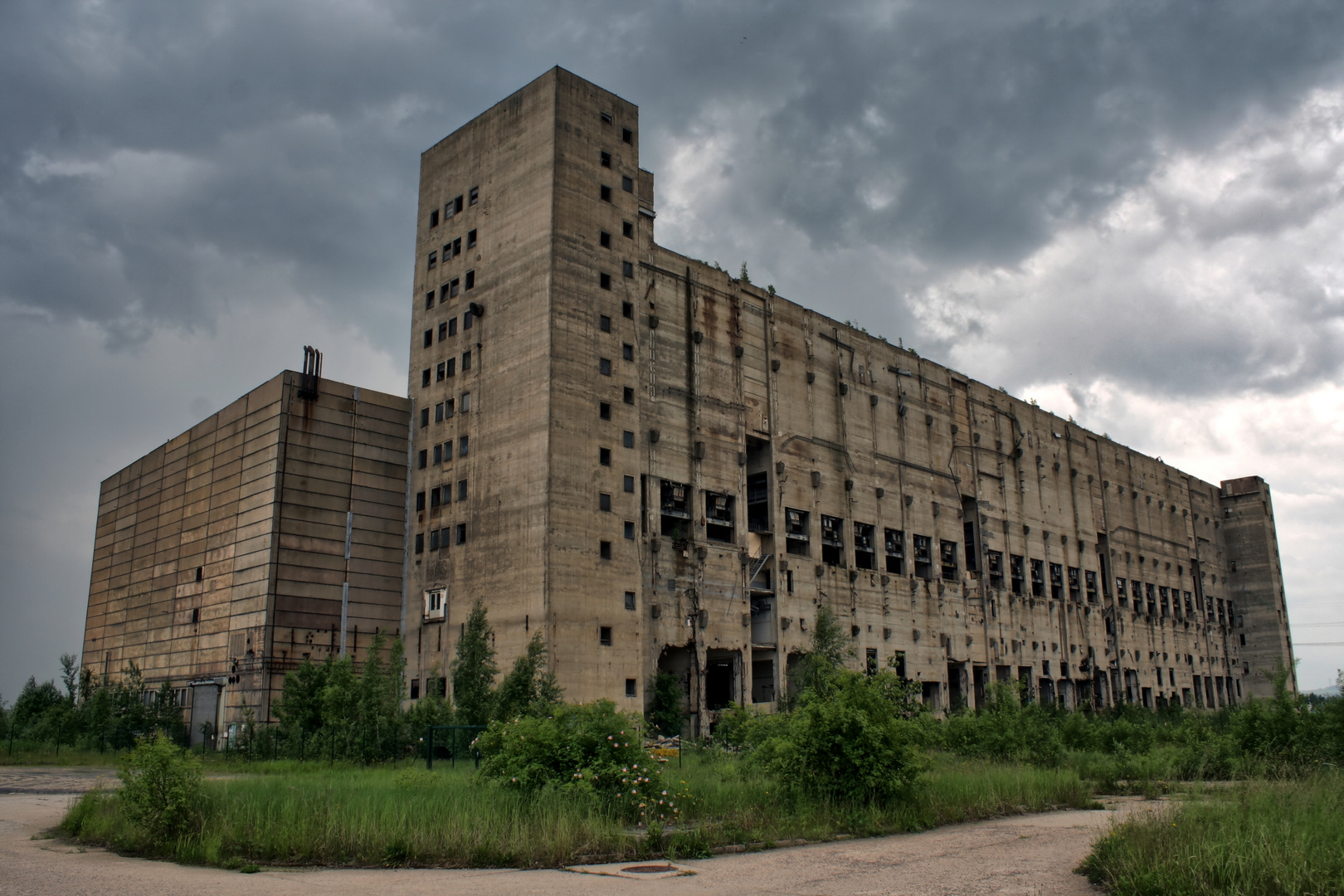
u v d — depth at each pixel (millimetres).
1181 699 129125
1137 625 124000
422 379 77875
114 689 77812
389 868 20375
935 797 29953
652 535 70562
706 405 77562
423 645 71125
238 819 23125
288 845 21438
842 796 28062
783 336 86438
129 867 19953
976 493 103500
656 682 68000
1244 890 15617
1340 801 22328
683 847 22078
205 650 73625
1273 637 145875
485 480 69625
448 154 80812
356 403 74562
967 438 104500
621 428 70125
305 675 58125
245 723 64188
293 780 33531
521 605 64125
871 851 22578
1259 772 33969
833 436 88625
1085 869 19156
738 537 77375
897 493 93875
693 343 77938
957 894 17109
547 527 63875
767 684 78688
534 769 26250
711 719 72062
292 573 68938
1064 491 117312
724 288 82062
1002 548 105000
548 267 68875
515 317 70562
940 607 94688
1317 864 16297
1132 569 126438
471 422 72188
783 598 79125
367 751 48562
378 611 72562
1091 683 112062
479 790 26875
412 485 76188
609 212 73625
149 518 87375
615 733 27219
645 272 75750
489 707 52750
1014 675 101188
